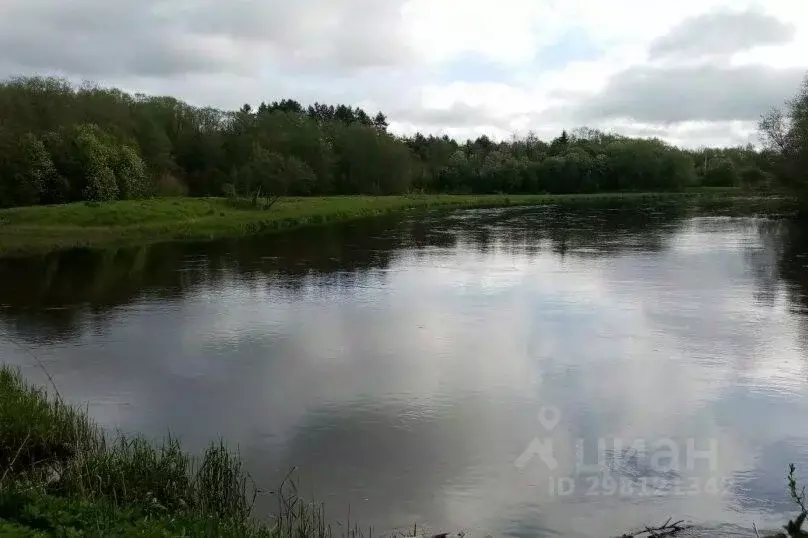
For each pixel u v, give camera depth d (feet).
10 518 26.91
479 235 160.04
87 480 32.94
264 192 244.63
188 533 28.09
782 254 118.93
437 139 460.14
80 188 193.67
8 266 114.52
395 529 32.04
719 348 62.03
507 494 35.78
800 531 31.60
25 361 60.59
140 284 97.76
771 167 200.85
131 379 55.36
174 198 207.41
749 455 40.27
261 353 62.64
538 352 61.87
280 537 28.99
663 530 31.99
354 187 327.06
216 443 42.50
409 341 66.13
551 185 374.63
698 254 121.19
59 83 231.30
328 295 88.94
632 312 76.54
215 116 300.20
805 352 60.44
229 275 104.73
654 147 399.03
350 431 44.45
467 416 46.83
